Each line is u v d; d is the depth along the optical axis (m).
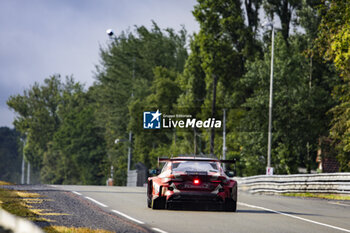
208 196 46.72
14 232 24.14
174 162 49.25
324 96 188.25
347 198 78.12
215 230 36.19
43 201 51.69
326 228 39.44
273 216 46.66
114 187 87.88
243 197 72.50
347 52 115.12
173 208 50.19
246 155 188.12
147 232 33.81
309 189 89.75
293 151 185.00
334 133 140.00
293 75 187.00
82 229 32.12
